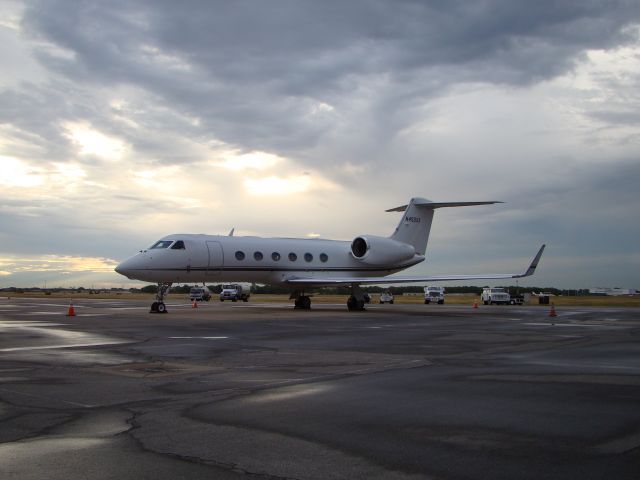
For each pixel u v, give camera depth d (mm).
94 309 36375
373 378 10016
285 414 7289
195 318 26359
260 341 16422
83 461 5414
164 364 11734
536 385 9320
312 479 5020
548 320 27453
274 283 36625
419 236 40281
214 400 8102
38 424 6742
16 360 12156
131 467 5262
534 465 5375
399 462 5461
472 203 37688
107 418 7043
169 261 31828
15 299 71062
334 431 6512
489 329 21359
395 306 50875
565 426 6738
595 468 5289
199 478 5012
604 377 10117
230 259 34000
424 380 9797
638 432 6484
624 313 35625
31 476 5008
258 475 5102
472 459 5543
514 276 31906
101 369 10992
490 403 7957
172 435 6305
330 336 18109
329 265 38125
